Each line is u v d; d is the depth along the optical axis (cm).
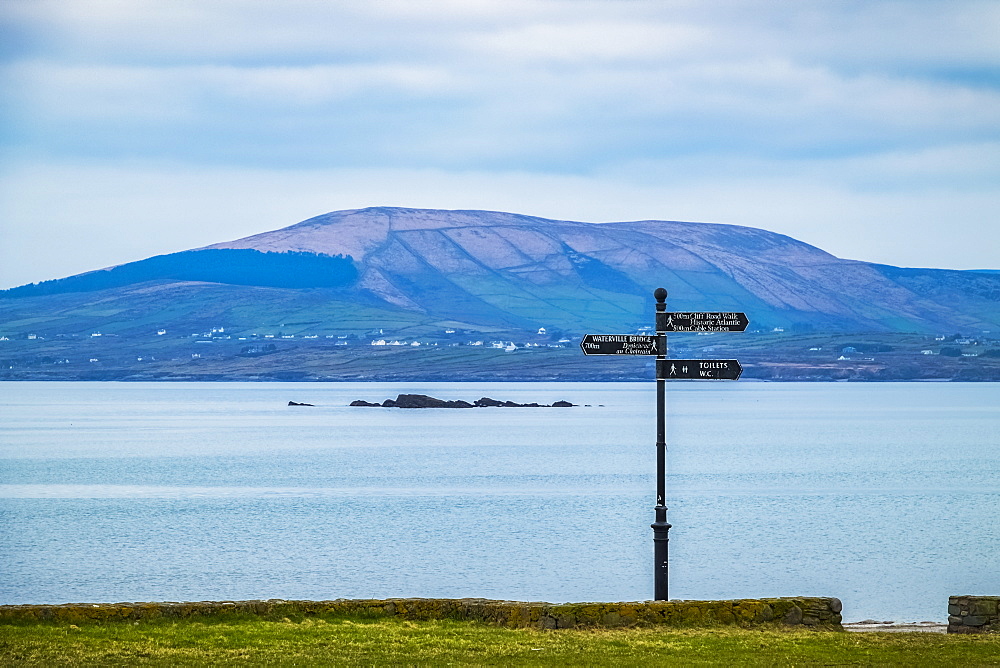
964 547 12062
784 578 10125
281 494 18275
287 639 4444
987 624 4828
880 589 9512
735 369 4884
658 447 4947
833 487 19138
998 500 17000
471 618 4891
